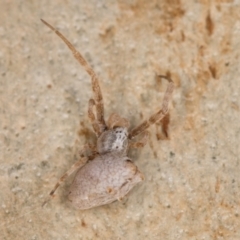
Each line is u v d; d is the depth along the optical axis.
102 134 0.09
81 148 0.09
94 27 0.09
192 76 0.09
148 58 0.09
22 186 0.09
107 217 0.09
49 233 0.09
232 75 0.09
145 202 0.09
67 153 0.09
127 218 0.09
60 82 0.09
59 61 0.09
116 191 0.09
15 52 0.09
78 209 0.09
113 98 0.09
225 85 0.09
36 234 0.09
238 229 0.09
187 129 0.09
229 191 0.09
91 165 0.09
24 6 0.09
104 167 0.09
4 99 0.09
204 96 0.09
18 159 0.09
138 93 0.09
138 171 0.09
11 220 0.09
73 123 0.09
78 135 0.09
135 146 0.09
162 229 0.09
